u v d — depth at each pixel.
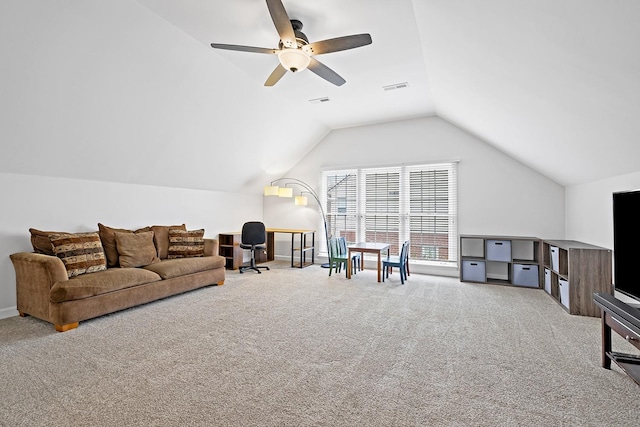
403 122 5.64
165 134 3.96
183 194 5.24
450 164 5.29
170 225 5.00
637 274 2.03
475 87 3.17
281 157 6.14
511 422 1.58
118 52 2.78
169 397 1.78
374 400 1.77
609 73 1.75
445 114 4.99
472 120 4.34
